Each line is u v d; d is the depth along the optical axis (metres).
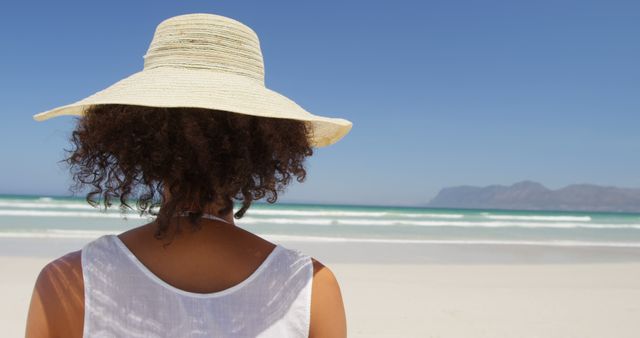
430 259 12.88
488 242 18.02
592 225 32.66
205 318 1.07
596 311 7.62
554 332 6.54
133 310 1.07
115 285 1.08
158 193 1.22
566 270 11.62
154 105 1.12
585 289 9.25
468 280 9.84
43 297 1.07
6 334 5.77
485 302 7.96
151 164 1.15
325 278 1.17
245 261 1.14
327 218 31.22
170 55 1.28
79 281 1.08
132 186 1.21
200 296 1.08
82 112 1.34
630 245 18.61
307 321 1.12
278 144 1.24
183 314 1.07
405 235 20.73
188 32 1.28
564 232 26.11
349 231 21.89
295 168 1.33
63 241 13.78
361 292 8.36
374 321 6.78
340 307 1.17
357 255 13.13
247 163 1.17
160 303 1.07
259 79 1.34
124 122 1.19
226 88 1.20
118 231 17.48
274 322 1.10
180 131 1.15
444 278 9.97
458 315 7.18
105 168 1.24
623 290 9.27
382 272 10.36
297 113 1.26
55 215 23.73
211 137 1.16
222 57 1.28
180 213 1.16
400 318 6.95
